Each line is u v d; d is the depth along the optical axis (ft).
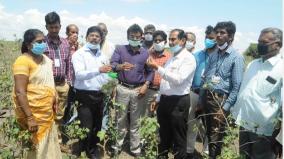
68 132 16.35
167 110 16.60
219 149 15.57
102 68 16.78
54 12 18.13
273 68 12.74
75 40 21.50
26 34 13.47
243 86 13.70
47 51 18.20
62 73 18.69
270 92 12.77
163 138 17.16
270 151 13.17
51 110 14.38
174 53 16.51
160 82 17.75
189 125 18.58
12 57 24.18
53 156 14.55
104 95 17.48
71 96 19.52
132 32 17.95
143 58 18.49
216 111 15.53
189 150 18.86
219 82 15.43
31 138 13.70
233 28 15.24
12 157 14.14
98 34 17.42
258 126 12.79
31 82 13.75
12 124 14.07
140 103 18.83
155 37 18.84
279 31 12.68
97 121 18.15
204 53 18.15
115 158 16.98
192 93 18.21
